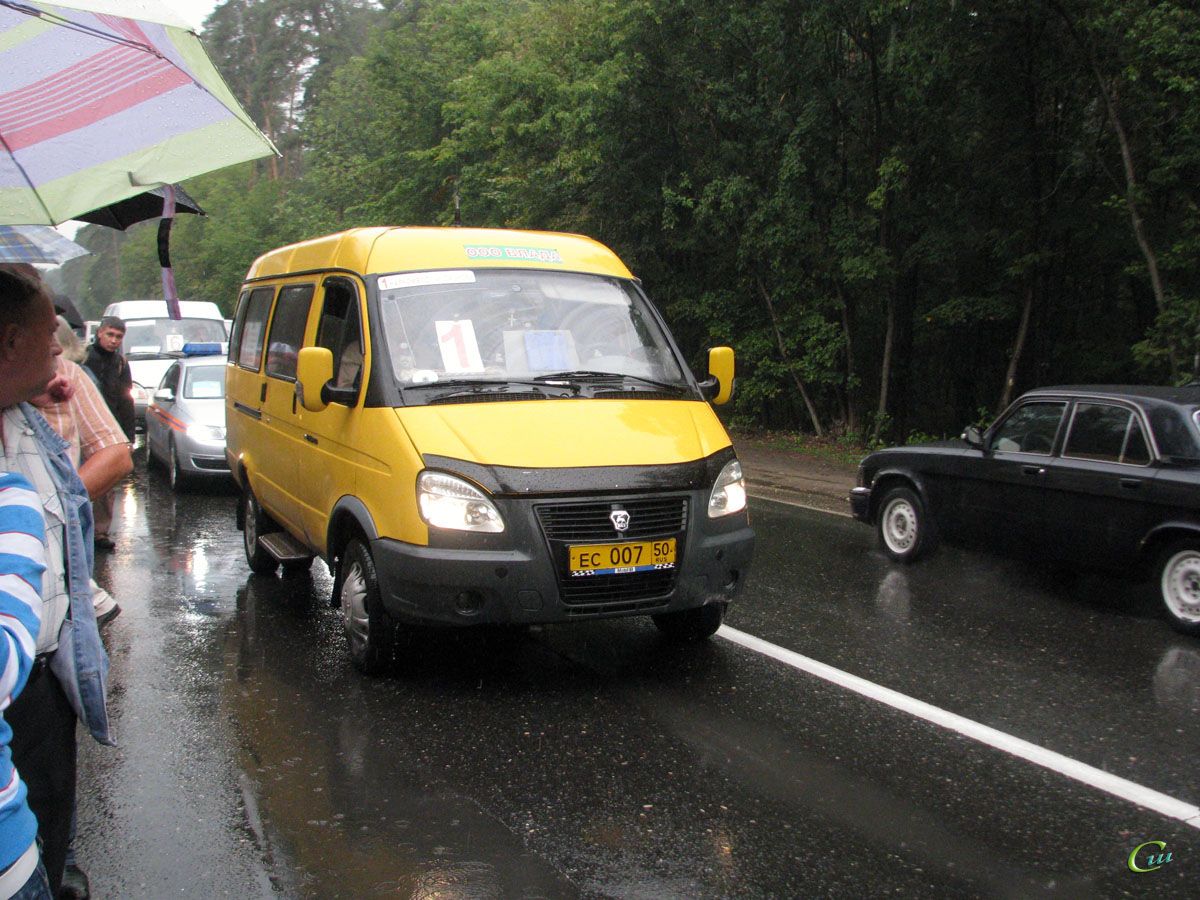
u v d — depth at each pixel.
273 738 4.62
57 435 2.57
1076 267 16.31
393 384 5.40
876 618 6.76
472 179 27.53
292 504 6.70
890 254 15.62
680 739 4.62
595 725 4.78
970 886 3.39
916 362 19.45
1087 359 16.53
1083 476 7.12
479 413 5.23
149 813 3.88
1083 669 5.74
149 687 5.32
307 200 52.53
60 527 2.51
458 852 3.57
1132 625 6.71
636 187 18.47
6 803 1.94
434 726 4.76
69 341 4.12
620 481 5.00
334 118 53.00
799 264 17.20
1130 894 3.35
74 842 3.63
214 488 12.75
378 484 5.21
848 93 15.69
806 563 8.54
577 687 5.30
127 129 2.56
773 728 4.76
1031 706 5.11
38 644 2.44
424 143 34.53
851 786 4.14
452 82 28.86
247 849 3.59
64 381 3.43
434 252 6.10
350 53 68.19
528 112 22.80
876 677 5.53
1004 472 7.73
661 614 5.68
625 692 5.23
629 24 17.64
